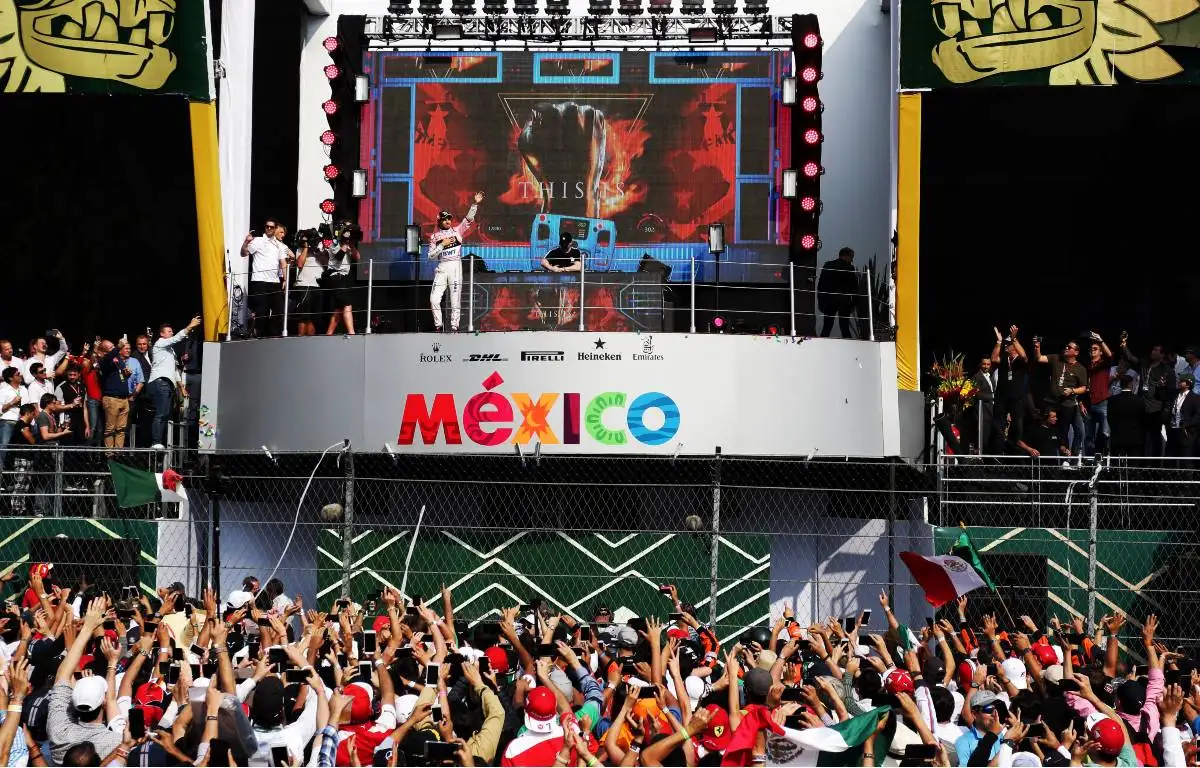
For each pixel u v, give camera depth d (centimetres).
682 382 2327
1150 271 3291
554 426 2314
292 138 2977
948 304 3353
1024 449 2486
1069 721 1150
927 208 3306
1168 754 1091
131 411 2527
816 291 2475
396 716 1148
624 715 1019
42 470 2484
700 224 2591
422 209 2616
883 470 2475
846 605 2450
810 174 2533
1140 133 3142
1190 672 1388
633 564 2320
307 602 2464
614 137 2611
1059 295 3328
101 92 2558
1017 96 3050
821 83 2936
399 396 2352
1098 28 2473
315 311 2541
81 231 3278
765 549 2319
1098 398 2536
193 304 3316
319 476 2238
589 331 2327
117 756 964
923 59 2516
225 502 2483
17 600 2295
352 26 2630
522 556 2331
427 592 2342
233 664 1289
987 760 1066
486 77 2630
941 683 1302
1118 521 2403
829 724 1109
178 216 3281
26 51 2555
